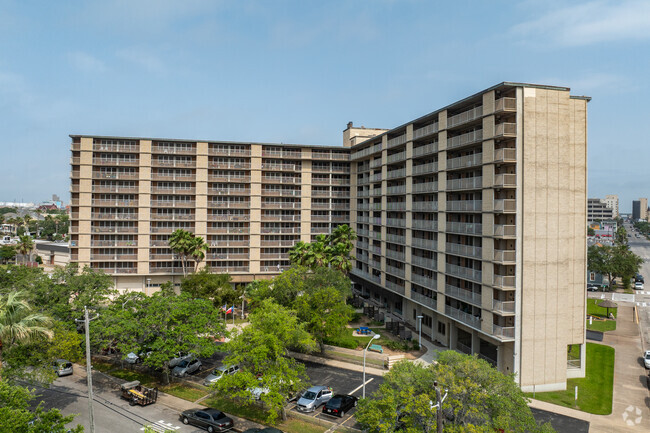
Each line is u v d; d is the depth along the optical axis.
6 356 31.48
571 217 42.56
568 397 39.12
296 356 50.31
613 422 34.53
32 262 106.75
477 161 44.53
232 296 62.62
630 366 47.09
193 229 76.69
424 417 25.80
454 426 25.64
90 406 24.86
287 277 52.16
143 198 74.00
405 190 61.25
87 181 72.25
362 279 78.81
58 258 104.06
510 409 26.59
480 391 27.23
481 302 43.31
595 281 95.69
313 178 83.50
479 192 46.88
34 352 32.59
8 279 55.53
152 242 74.94
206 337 40.94
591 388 41.12
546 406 37.34
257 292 54.16
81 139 71.75
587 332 59.69
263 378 32.03
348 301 74.06
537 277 40.38
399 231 65.75
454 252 48.56
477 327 43.84
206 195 76.31
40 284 46.94
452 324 50.50
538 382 40.38
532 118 40.12
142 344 39.84
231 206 77.88
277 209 80.88
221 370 42.47
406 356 48.88
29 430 20.02
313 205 83.56
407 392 26.91
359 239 81.19
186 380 42.06
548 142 40.69
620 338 57.69
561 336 41.09
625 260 88.69
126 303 43.62
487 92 42.25
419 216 59.00
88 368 24.98
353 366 47.19
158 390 39.97
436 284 53.16
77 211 72.62
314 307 49.81
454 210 48.56
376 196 71.31
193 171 76.50
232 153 77.62
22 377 32.09
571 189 42.47
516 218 39.94
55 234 178.50
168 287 62.22
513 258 40.19
